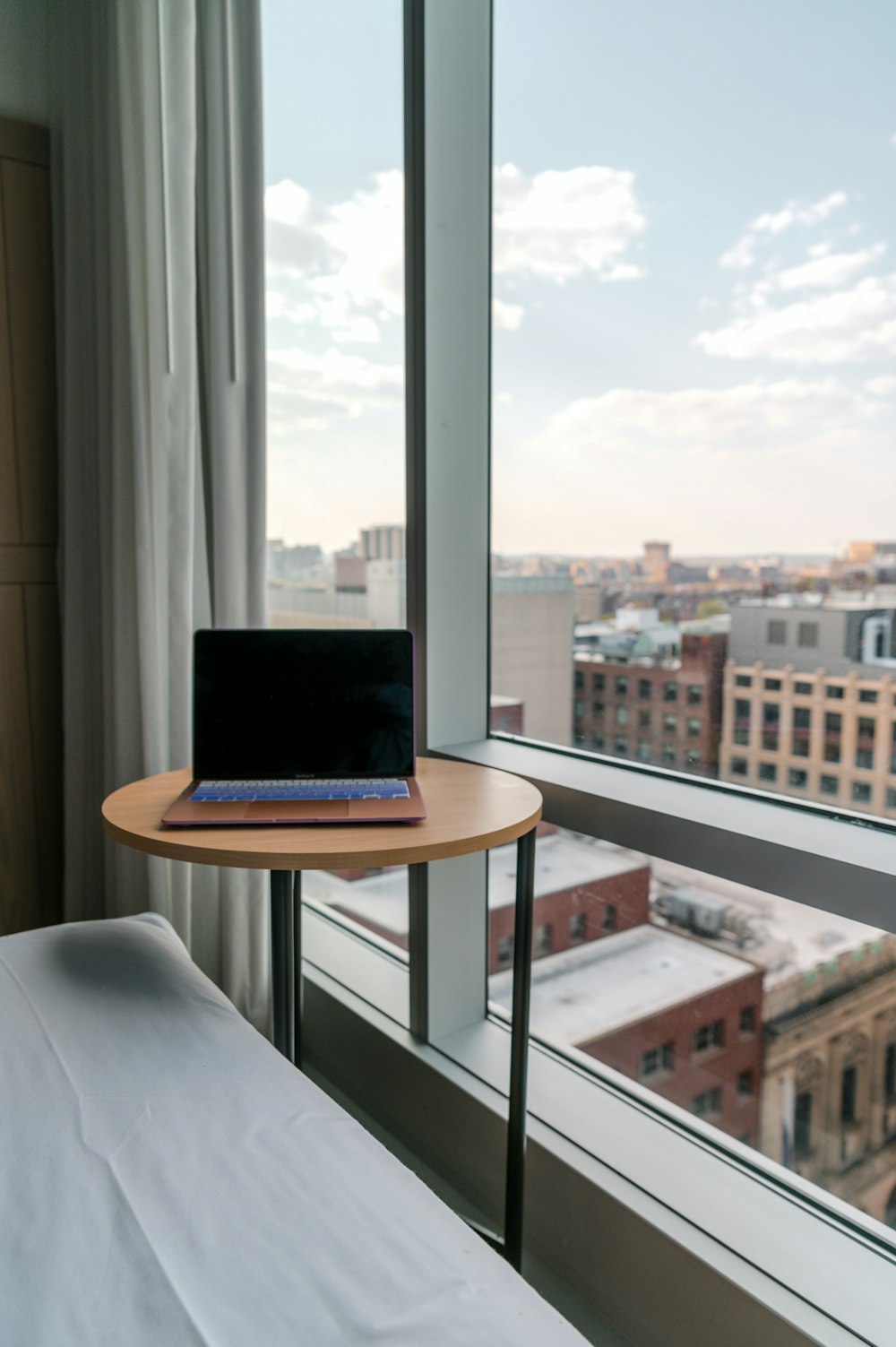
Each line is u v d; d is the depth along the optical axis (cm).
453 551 153
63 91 186
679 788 125
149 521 171
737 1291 99
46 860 214
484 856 157
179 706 173
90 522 192
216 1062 78
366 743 119
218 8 154
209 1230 58
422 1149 152
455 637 155
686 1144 125
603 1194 115
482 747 153
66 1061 78
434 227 143
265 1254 56
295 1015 146
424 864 149
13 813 208
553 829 148
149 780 123
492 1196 137
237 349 161
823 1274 100
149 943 104
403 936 183
